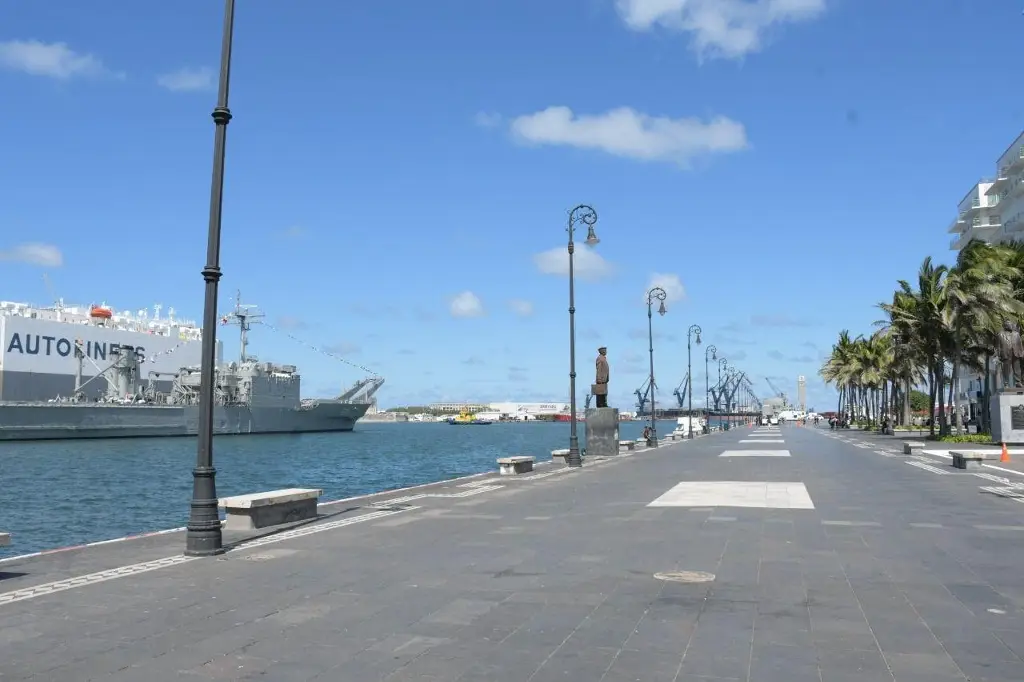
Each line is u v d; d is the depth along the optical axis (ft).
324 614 25.76
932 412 191.52
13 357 337.93
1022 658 20.51
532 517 50.26
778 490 65.31
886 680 18.89
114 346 384.68
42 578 31.83
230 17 40.81
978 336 171.32
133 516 98.27
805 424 585.22
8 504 111.96
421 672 19.84
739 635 22.76
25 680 19.47
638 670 19.77
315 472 180.65
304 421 425.28
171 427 352.90
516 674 19.61
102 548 39.24
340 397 451.12
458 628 23.86
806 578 30.45
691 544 38.58
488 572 32.40
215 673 19.94
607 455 132.05
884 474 82.69
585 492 67.21
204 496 37.45
